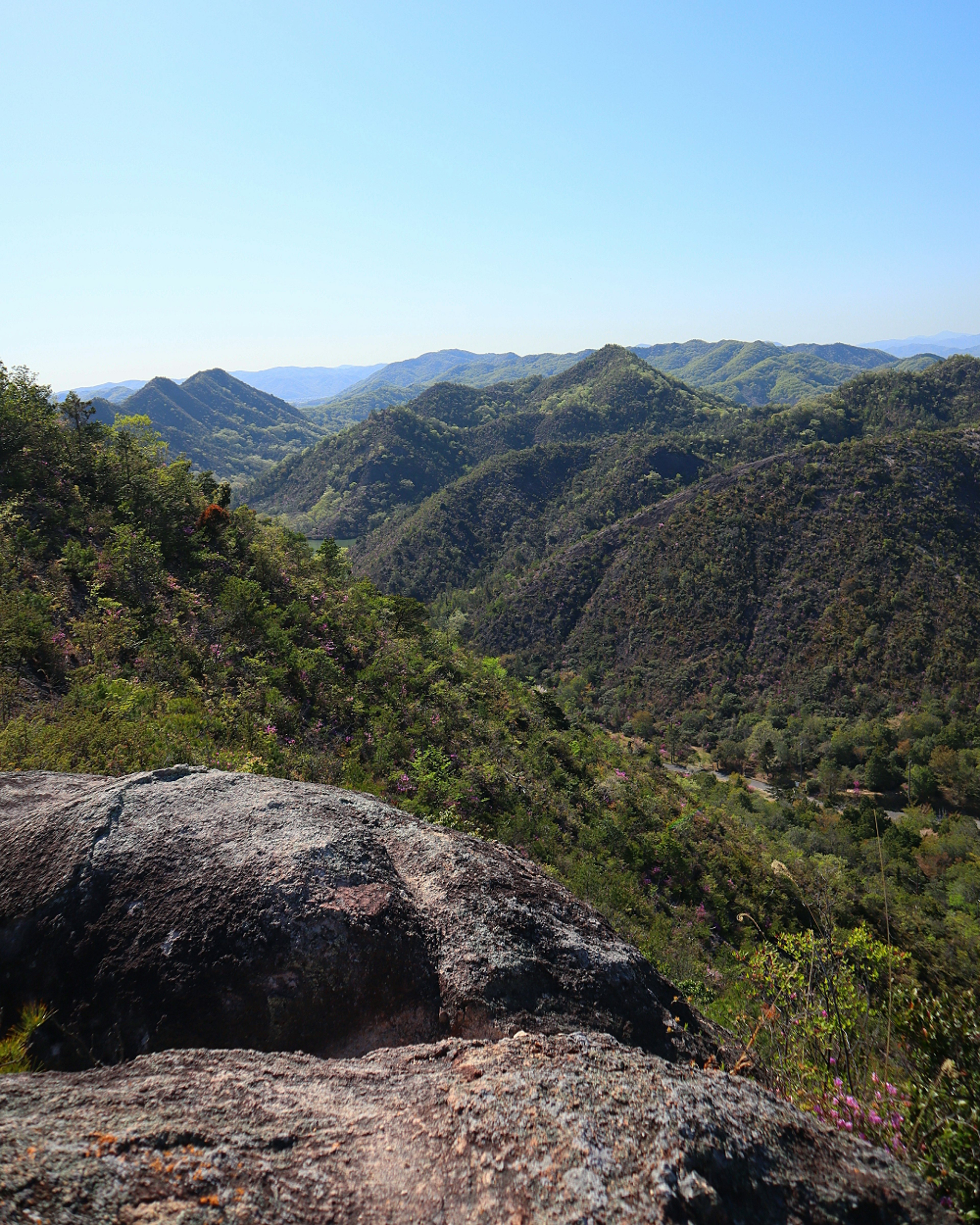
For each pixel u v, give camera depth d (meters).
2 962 2.49
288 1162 1.56
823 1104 2.62
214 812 3.00
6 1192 1.23
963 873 38.19
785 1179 1.66
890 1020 2.92
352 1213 1.45
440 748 12.66
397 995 2.47
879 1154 1.86
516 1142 1.66
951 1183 2.10
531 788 13.57
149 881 2.62
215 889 2.58
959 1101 2.25
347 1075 2.02
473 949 2.63
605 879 11.47
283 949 2.44
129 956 2.43
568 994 2.64
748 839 21.48
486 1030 2.40
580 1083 1.89
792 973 3.33
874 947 3.31
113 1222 1.25
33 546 11.35
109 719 7.28
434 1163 1.62
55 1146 1.43
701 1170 1.58
